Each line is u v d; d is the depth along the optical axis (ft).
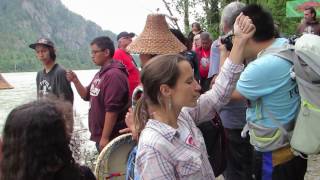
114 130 13.91
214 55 12.78
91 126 14.61
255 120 8.74
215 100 8.04
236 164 11.41
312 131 8.11
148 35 10.83
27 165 5.61
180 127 7.11
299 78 8.18
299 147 8.25
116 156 9.30
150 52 10.59
